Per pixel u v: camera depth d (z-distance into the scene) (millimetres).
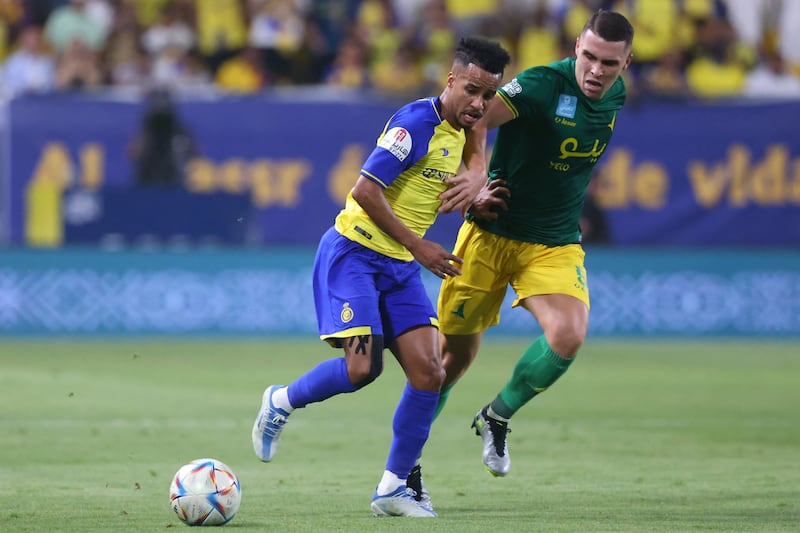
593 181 65938
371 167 19250
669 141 65875
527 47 70625
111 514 19016
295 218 64375
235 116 63594
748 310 66938
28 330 62219
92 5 68812
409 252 20156
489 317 23641
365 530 17516
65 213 61500
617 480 24078
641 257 66312
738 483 23625
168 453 27406
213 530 17422
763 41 71188
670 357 57281
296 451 28391
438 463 26828
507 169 22781
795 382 46938
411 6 70875
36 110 61875
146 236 62219
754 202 66312
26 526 17766
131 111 62781
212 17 69375
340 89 68188
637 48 70125
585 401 40344
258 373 47250
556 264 22891
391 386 45000
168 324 63000
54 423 32688
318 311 20344
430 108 19672
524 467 26094
